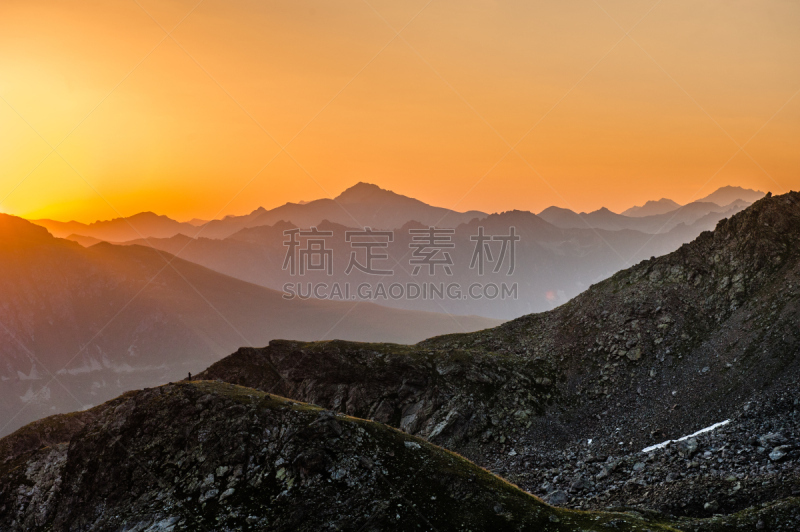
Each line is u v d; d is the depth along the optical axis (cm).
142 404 6081
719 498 5216
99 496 5469
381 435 5269
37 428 7900
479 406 9138
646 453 6956
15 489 5972
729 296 9312
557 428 8544
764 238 9719
